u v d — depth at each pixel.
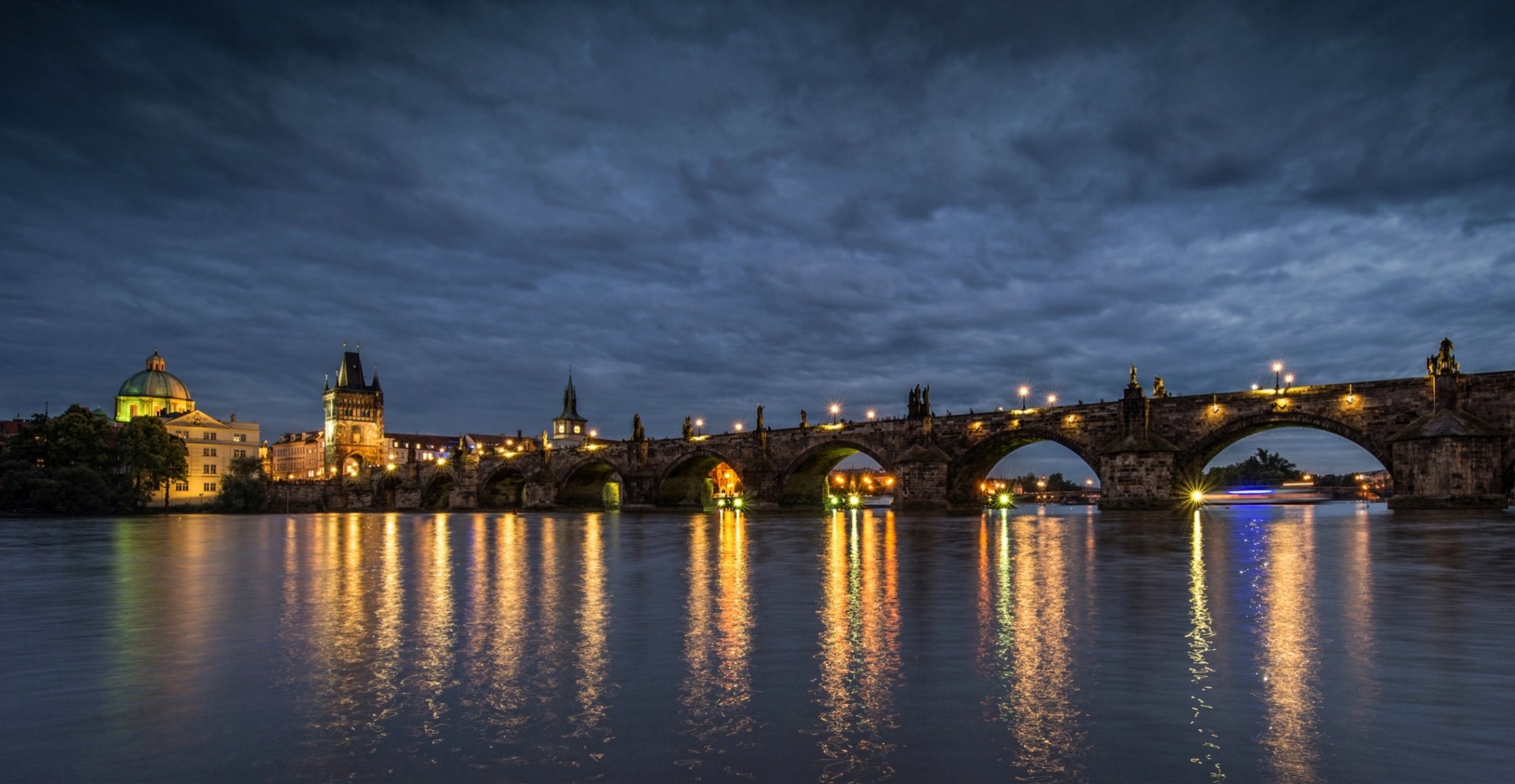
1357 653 16.56
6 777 10.85
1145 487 90.38
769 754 11.37
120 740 12.25
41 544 62.56
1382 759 10.88
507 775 10.73
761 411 138.12
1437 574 29.14
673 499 160.62
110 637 19.97
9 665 17.00
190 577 34.66
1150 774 10.52
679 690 14.49
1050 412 100.94
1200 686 14.33
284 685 15.16
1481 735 11.71
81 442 166.12
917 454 110.25
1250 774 10.48
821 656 16.97
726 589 27.86
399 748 11.77
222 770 11.05
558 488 185.00
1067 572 31.94
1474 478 71.19
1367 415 78.81
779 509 133.88
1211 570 31.95
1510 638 17.91
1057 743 11.63
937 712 13.10
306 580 32.78
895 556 40.91
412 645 18.59
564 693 14.41
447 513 180.88
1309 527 63.06
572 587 29.00
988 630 19.55
